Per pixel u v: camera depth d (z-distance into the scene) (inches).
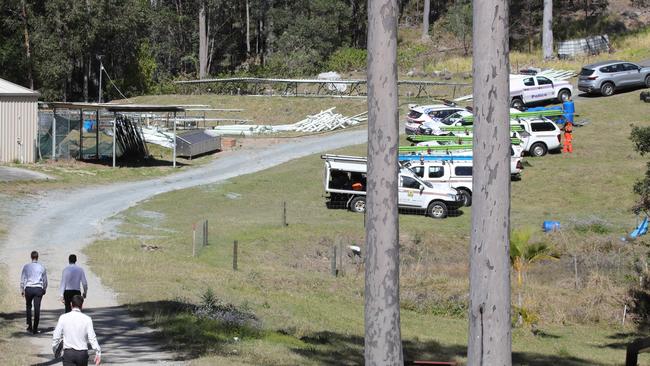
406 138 3538.4
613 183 2886.3
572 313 1857.8
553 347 1567.4
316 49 5999.0
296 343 1255.5
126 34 5600.4
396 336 783.1
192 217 2618.1
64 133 3533.5
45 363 980.6
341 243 2333.9
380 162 780.6
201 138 3683.6
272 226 2491.4
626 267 2192.4
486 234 700.7
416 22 6766.7
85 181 3063.5
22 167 3208.7
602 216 2637.8
